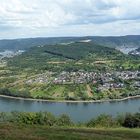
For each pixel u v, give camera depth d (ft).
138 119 345.31
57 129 215.72
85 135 185.68
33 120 348.38
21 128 199.72
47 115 353.92
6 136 159.33
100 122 350.23
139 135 200.64
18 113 361.10
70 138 169.27
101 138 178.70
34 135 169.17
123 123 350.64
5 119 351.05
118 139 180.34
